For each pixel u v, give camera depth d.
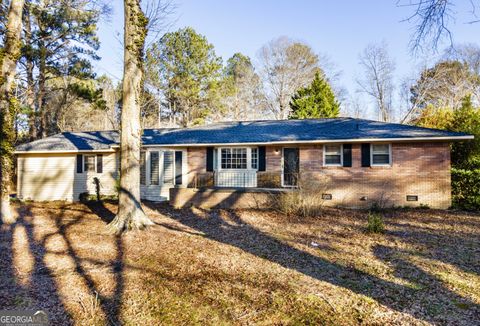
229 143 14.13
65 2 15.51
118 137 18.95
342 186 12.83
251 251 6.54
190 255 6.22
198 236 7.85
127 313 3.85
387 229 8.48
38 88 23.12
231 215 10.97
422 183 11.86
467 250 6.45
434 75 29.91
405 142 12.09
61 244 6.95
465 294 4.37
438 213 10.66
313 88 30.17
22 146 17.75
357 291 4.51
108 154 16.81
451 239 7.34
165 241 7.25
